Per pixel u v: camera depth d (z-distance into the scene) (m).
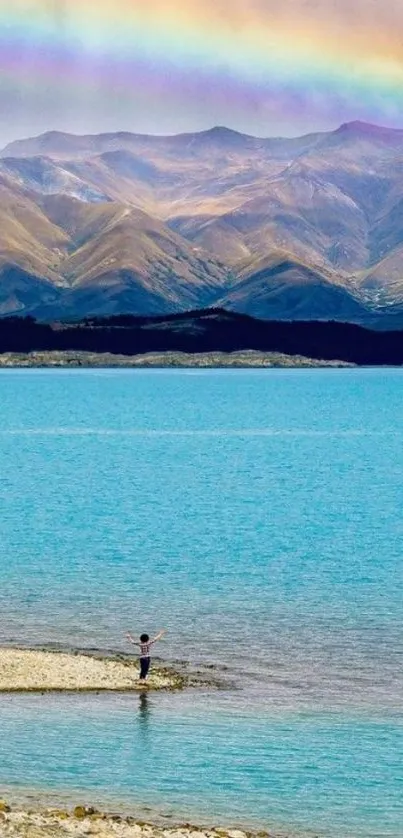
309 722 42.25
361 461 163.25
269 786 36.31
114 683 46.56
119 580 69.50
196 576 71.19
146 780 36.50
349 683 47.28
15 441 196.88
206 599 63.97
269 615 59.88
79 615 59.28
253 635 55.31
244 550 82.50
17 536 88.56
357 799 35.44
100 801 34.66
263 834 32.62
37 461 159.38
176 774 37.03
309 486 130.00
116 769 37.31
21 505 109.69
